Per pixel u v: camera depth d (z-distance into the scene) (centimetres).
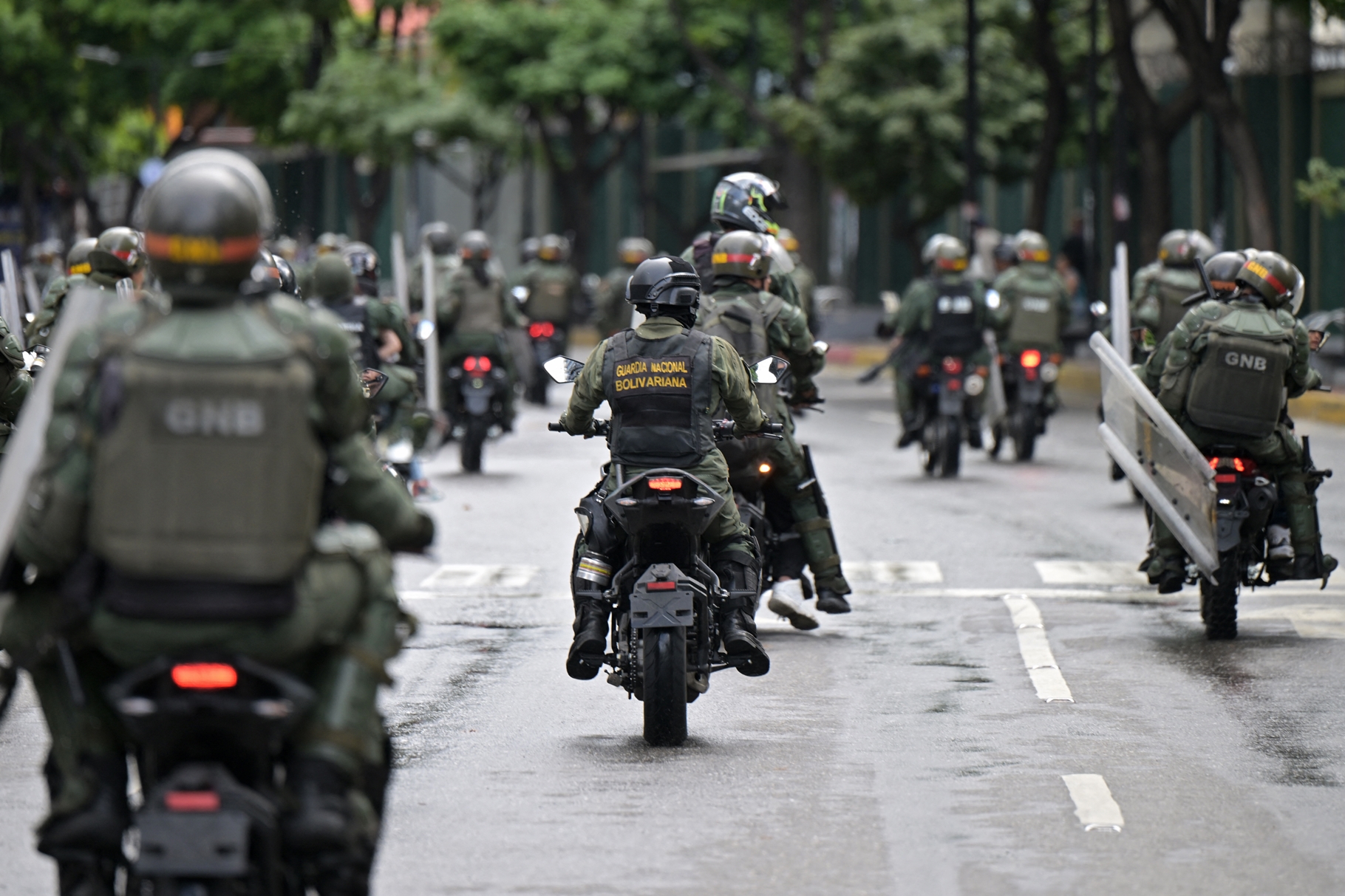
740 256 2722
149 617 1197
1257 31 10300
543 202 17375
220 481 1191
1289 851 1752
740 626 2209
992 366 5369
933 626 2923
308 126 13212
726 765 2073
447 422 5194
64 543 1229
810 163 10825
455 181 15062
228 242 1216
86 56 13138
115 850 1284
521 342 6031
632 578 2164
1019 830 1817
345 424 1259
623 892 1628
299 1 13050
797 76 10806
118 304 1258
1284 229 10325
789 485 2794
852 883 1655
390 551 1340
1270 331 2675
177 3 12962
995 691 2459
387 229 18100
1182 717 2311
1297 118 10212
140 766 1329
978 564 3541
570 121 13412
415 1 13762
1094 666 2627
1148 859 1725
